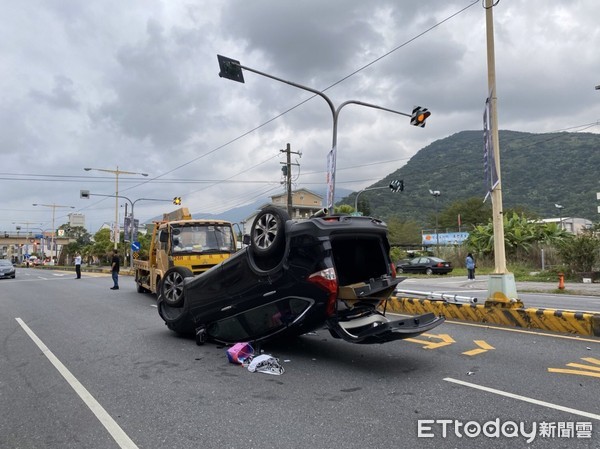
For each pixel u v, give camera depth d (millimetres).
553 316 8219
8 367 6719
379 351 7109
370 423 4293
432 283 23375
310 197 73500
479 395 4977
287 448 3814
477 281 24266
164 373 6199
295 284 6477
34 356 7363
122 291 18672
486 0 9578
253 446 3867
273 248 6613
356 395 5102
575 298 15523
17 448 3973
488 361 6336
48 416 4707
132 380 5891
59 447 3969
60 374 6254
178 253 12844
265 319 7039
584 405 4613
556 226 32469
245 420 4449
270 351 7312
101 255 63625
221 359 6949
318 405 4812
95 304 14219
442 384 5387
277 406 4812
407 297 11180
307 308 6445
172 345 7996
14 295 18234
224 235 13633
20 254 113312
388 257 7270
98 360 6996
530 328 8508
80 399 5199
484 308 9250
